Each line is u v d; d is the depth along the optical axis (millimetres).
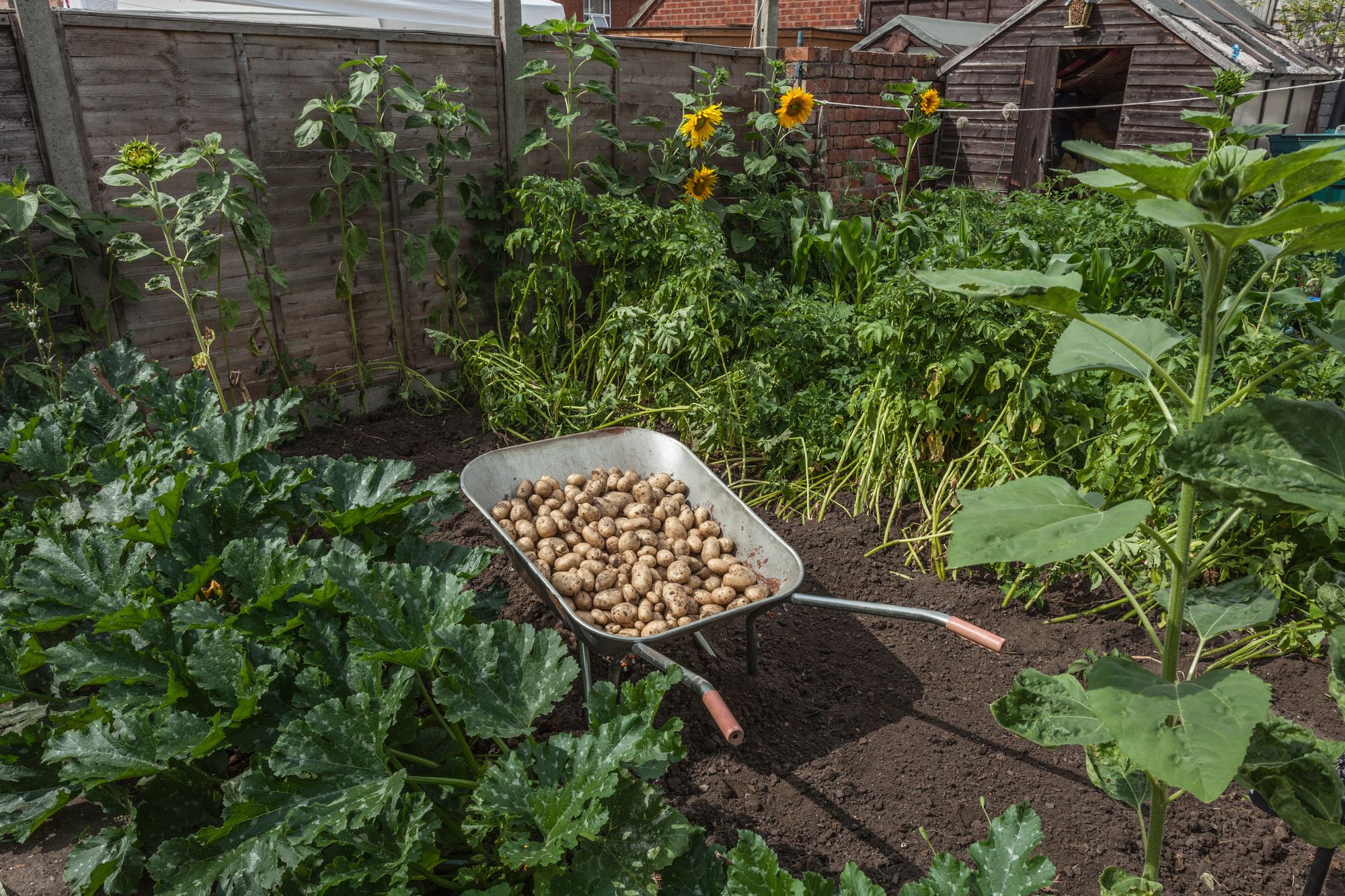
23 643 2676
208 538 2822
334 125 4641
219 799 2281
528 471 3736
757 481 4684
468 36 5410
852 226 5328
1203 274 1507
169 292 4648
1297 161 1213
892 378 4289
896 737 2939
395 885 1909
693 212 5633
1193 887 2398
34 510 3344
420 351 5762
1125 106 8953
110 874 2121
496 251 5840
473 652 2271
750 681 3148
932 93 7273
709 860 2090
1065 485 1528
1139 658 3363
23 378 4000
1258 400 1346
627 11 19688
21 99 3977
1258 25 11414
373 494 3090
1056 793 2709
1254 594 1840
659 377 5316
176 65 4352
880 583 3854
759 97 7148
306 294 5137
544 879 1949
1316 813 1611
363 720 2121
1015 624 3592
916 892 1846
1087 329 1938
